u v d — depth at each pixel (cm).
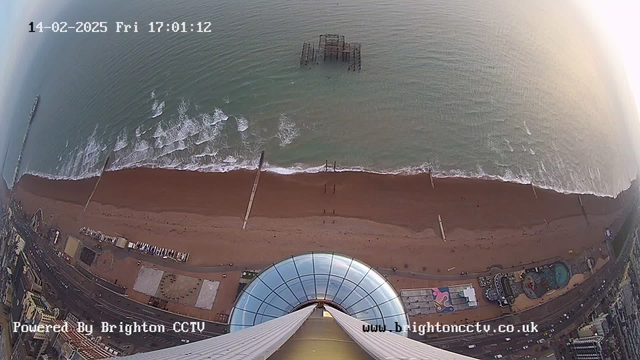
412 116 6412
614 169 5944
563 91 6800
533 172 5778
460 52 7500
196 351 1805
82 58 7406
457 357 1978
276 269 3303
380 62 7325
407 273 4750
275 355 1855
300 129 6206
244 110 6456
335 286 3225
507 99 6662
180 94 6700
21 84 7144
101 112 6512
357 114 6431
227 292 4606
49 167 5962
